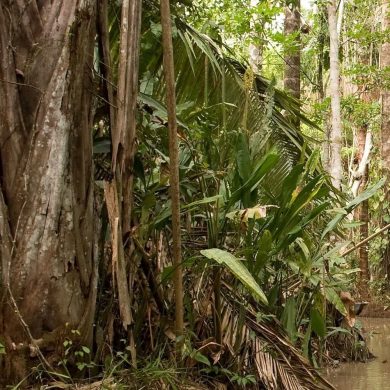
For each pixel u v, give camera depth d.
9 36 3.44
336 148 10.24
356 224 5.68
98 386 3.44
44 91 3.45
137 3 3.96
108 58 3.92
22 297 3.36
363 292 13.79
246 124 5.34
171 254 4.70
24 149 3.42
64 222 3.43
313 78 15.53
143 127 4.58
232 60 5.63
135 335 4.13
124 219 3.94
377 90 17.28
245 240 4.65
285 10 10.53
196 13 6.31
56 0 3.57
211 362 4.40
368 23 16.02
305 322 5.39
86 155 3.56
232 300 4.64
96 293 3.71
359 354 7.14
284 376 4.45
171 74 3.90
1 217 3.32
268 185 5.75
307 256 4.94
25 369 3.34
